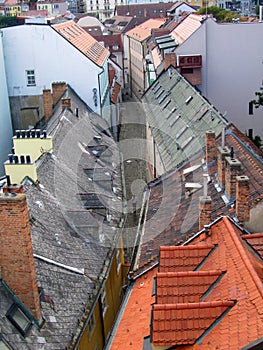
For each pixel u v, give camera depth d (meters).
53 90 49.44
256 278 15.87
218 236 20.42
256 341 13.21
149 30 92.12
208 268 18.84
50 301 20.03
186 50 53.69
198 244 20.64
